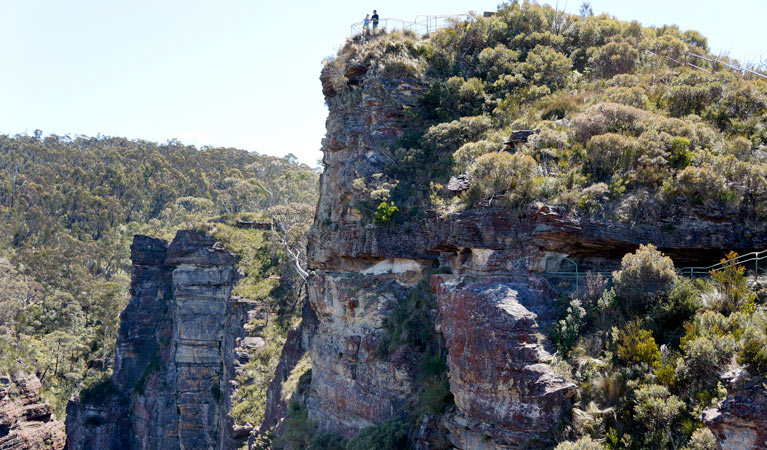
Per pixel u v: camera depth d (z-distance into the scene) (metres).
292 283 84.88
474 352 25.14
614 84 41.53
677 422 20.45
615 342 23.88
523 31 52.91
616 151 29.30
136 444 94.75
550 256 27.48
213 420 84.25
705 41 55.19
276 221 100.50
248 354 75.31
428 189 39.09
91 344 119.00
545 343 24.45
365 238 39.91
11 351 81.19
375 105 43.97
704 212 26.52
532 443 23.17
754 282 24.03
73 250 138.88
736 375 18.12
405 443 31.59
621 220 26.78
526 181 28.11
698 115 34.62
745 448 17.34
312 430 41.53
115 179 181.62
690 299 23.34
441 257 35.75
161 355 98.44
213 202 170.75
